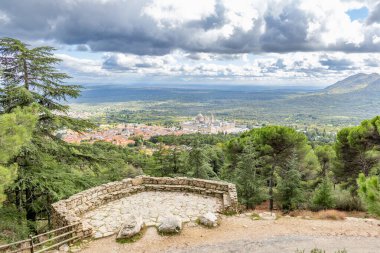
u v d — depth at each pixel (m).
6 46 12.14
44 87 12.60
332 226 10.16
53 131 13.50
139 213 10.92
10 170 7.52
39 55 12.70
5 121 7.03
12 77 12.39
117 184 12.86
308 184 26.58
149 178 14.02
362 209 16.30
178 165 24.27
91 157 14.01
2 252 9.55
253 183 18.08
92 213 10.92
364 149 20.69
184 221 10.23
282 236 9.20
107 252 8.12
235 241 8.80
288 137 22.05
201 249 8.28
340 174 24.28
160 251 8.18
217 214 10.80
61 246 8.45
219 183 13.09
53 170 12.83
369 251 8.12
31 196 12.34
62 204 10.40
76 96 13.93
